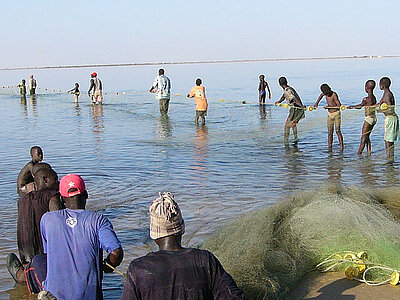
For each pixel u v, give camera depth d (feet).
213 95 102.37
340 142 41.39
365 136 38.86
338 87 114.32
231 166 35.63
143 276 9.71
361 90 102.53
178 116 66.74
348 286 16.20
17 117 70.44
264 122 57.98
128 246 20.62
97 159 38.86
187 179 31.94
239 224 18.70
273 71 238.27
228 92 110.11
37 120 66.33
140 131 53.83
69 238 12.62
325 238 17.72
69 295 12.46
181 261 9.87
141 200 27.30
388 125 37.04
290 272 16.21
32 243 16.70
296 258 16.98
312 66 326.65
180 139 47.16
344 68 259.60
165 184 30.71
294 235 17.89
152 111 73.31
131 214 24.82
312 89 111.45
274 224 18.48
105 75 239.91
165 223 10.11
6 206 26.55
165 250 10.10
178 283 9.73
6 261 18.31
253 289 14.76
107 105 85.66
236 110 72.18
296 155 39.29
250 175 32.78
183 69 317.63
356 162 36.24
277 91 112.27
